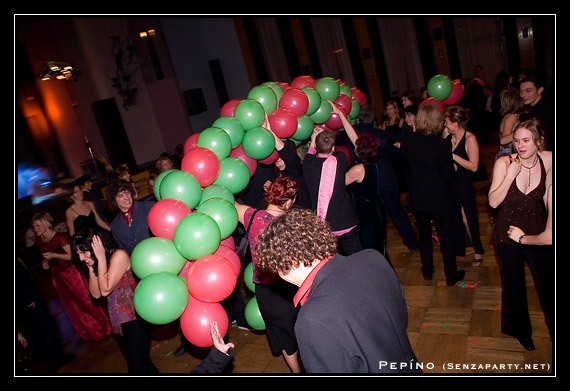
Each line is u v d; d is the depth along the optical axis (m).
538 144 1.85
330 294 1.11
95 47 8.80
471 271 3.12
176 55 9.80
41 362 3.20
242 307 3.04
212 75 10.35
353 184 2.92
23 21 8.16
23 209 7.02
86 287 3.34
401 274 3.35
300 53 10.16
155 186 2.38
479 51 8.91
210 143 2.34
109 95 8.98
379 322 1.12
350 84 10.05
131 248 2.52
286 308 2.12
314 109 3.00
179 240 1.89
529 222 1.98
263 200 3.22
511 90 3.24
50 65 8.09
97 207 4.12
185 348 2.94
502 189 2.01
